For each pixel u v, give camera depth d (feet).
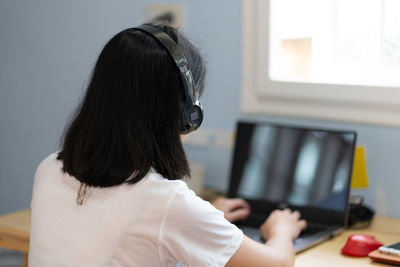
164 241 3.28
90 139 3.42
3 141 8.66
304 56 6.45
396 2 5.81
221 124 7.04
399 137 5.94
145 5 7.36
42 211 3.55
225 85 6.96
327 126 6.36
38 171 3.83
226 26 6.88
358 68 6.13
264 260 3.61
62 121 8.14
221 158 7.07
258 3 6.53
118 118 3.36
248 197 6.12
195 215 3.29
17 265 8.18
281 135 6.07
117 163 3.35
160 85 3.41
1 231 5.30
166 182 3.35
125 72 3.37
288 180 5.94
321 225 5.57
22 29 8.29
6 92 8.54
